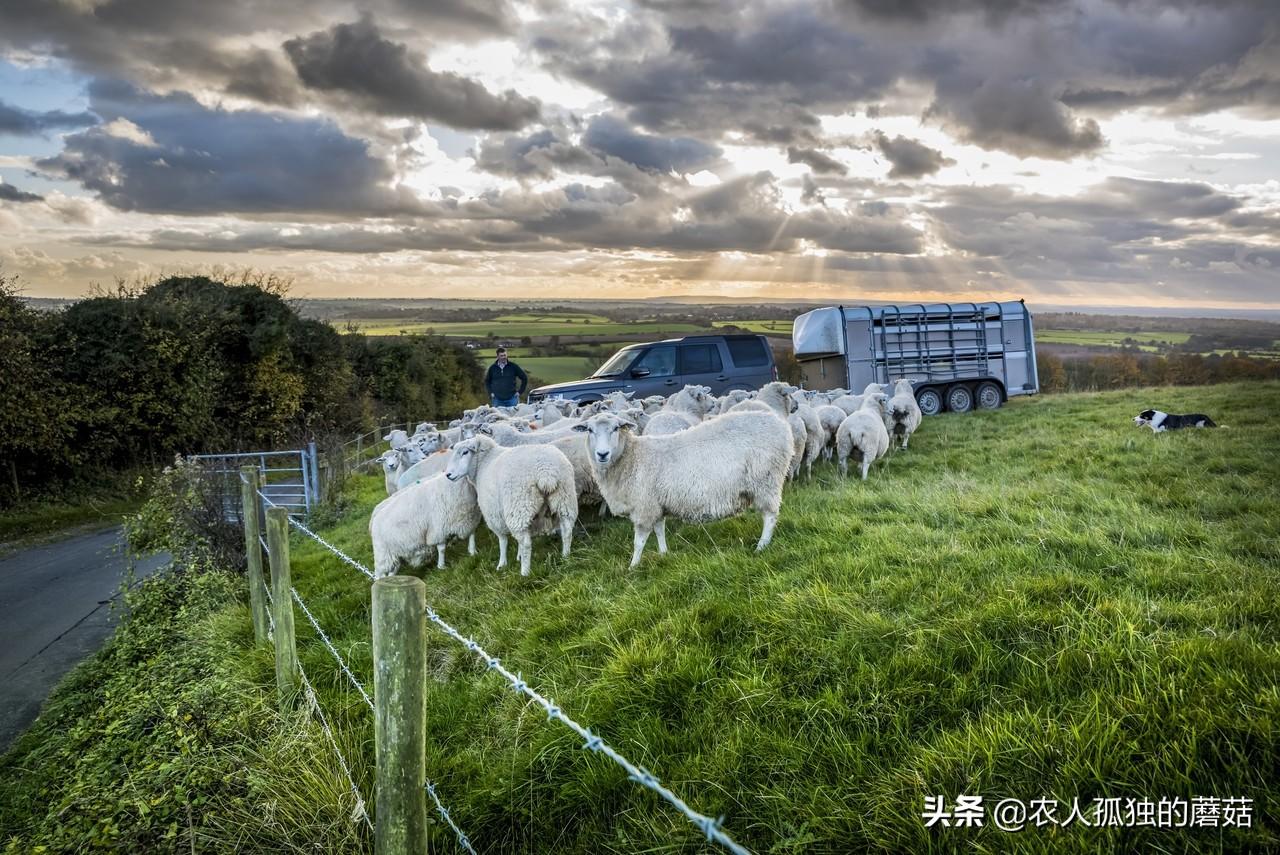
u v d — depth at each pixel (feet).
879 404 35.19
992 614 12.50
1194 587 13.41
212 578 24.59
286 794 11.13
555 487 21.17
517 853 10.23
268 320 77.10
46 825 11.81
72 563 37.24
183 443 67.51
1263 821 7.61
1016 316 59.36
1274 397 44.27
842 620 13.17
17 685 21.17
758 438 19.35
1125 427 37.65
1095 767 8.55
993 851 7.88
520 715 12.63
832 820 8.89
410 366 125.90
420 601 7.45
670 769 10.52
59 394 57.52
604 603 16.43
